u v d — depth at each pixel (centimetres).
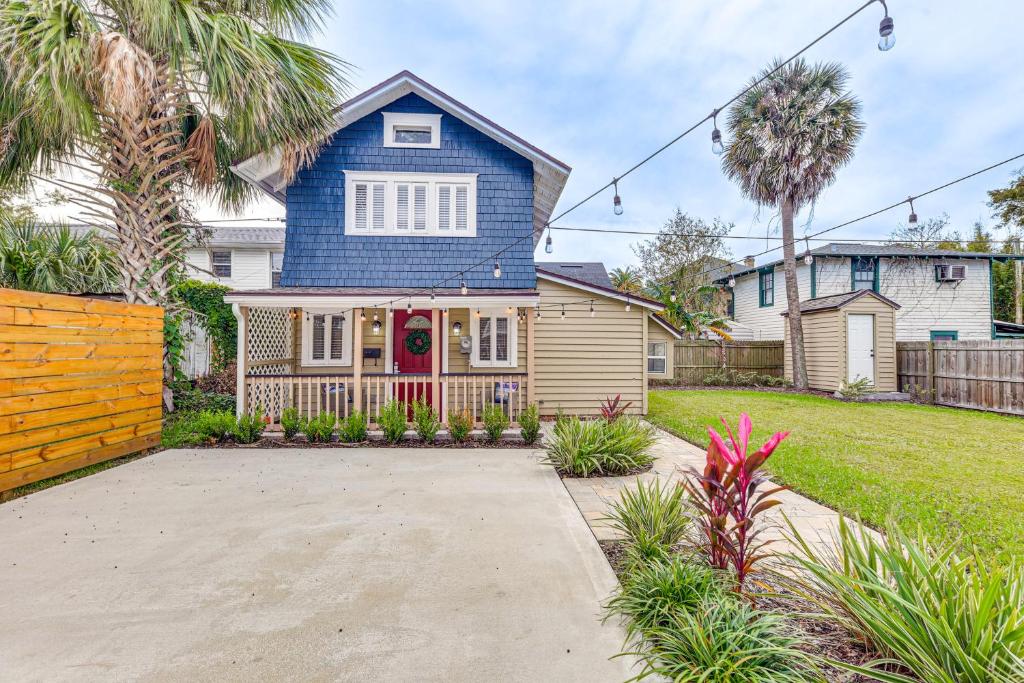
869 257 1628
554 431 619
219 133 852
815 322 1397
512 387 838
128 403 591
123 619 246
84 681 200
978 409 1034
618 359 937
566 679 203
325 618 248
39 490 460
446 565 309
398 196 913
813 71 1290
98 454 545
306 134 786
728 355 1614
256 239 1609
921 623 188
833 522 380
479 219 920
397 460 592
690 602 228
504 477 518
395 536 356
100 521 380
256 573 297
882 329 1288
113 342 565
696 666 193
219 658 216
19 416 449
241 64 660
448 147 924
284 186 916
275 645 226
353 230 898
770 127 1300
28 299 457
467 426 696
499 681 202
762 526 369
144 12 600
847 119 1271
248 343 768
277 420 811
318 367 940
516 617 250
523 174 932
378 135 914
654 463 582
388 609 257
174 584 282
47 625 240
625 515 332
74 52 564
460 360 947
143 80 607
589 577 294
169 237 748
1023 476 506
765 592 251
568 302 933
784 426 817
